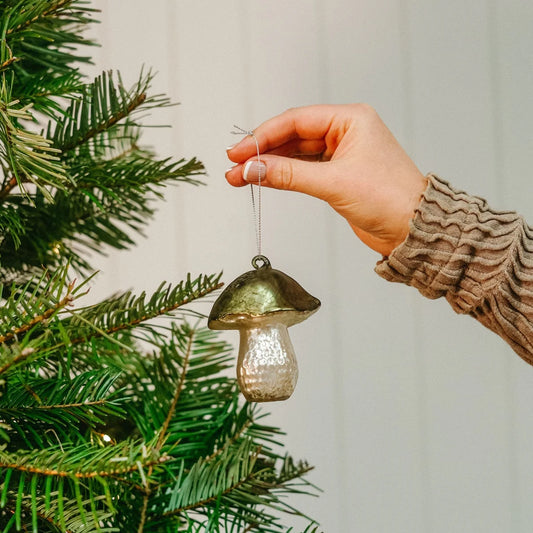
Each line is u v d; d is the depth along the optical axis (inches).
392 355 65.8
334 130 50.1
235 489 46.1
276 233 66.2
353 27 65.2
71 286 41.2
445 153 65.3
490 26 64.7
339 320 66.1
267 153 51.4
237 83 66.0
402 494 65.9
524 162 65.1
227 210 66.4
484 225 47.8
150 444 42.1
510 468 65.5
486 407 65.5
